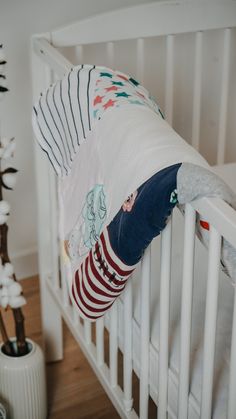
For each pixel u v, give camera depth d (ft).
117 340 4.11
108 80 3.61
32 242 6.98
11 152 4.46
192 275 2.93
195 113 5.56
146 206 2.78
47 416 5.27
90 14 6.21
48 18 6.02
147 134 3.00
